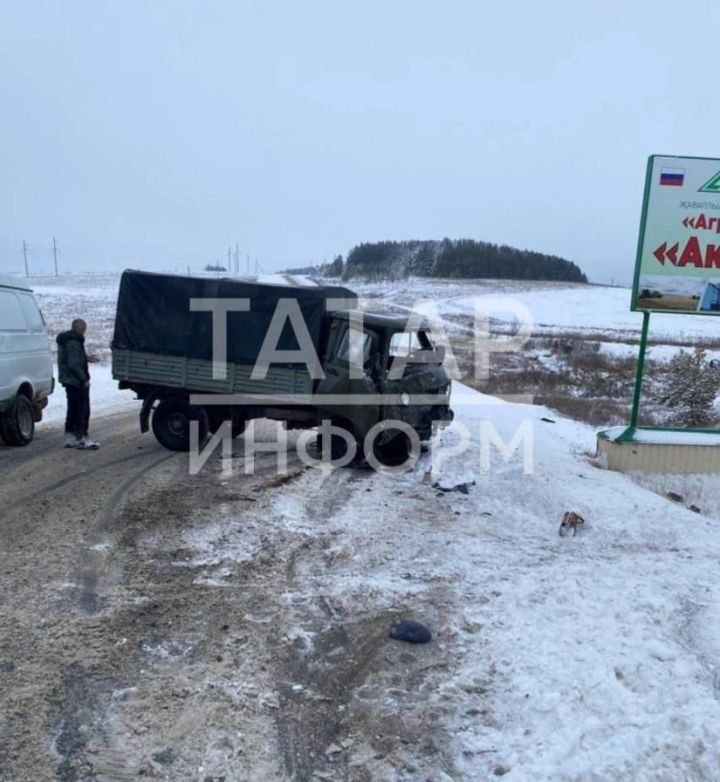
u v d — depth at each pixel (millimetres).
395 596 5543
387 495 8594
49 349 11602
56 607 5113
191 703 4012
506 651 4641
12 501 7605
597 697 4066
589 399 21047
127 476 8828
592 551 7242
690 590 5848
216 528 6910
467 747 3689
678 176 11391
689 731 3717
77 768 3430
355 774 3496
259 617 5117
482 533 7461
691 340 42188
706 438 11438
